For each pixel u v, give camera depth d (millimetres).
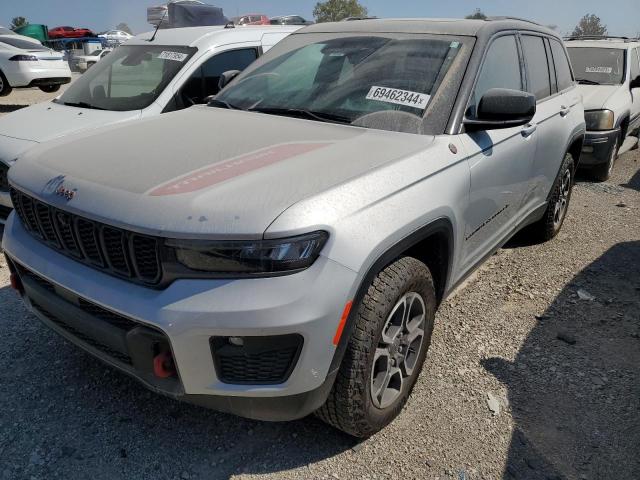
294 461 2434
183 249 1943
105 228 2105
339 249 2027
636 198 6703
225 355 1990
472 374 3055
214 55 5410
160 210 2004
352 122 2922
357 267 2068
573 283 4234
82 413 2670
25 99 15492
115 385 2869
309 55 3527
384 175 2330
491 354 3252
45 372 2949
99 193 2172
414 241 2385
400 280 2320
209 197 2029
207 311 1915
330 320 2014
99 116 4898
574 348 3355
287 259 1933
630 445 2590
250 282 1934
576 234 5320
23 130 4703
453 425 2668
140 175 2248
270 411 2121
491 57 3289
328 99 3127
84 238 2209
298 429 2619
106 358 2271
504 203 3443
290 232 1930
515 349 3318
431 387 2930
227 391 2035
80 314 2221
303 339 1982
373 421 2449
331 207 2061
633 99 7910
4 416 2625
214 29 5746
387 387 2572
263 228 1916
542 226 4809
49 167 2508
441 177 2602
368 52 3311
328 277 1996
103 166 2385
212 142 2600
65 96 5559
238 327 1915
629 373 3125
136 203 2061
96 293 2117
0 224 4652
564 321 3670
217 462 2420
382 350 2391
